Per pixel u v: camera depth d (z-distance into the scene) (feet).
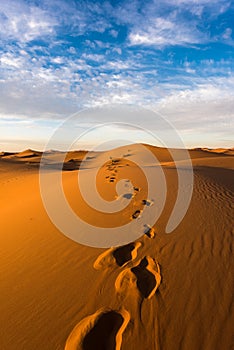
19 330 9.20
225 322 8.55
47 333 8.80
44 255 15.28
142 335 8.27
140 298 9.97
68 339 8.36
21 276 13.21
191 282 10.73
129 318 9.03
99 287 11.00
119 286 10.87
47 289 11.51
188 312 9.09
